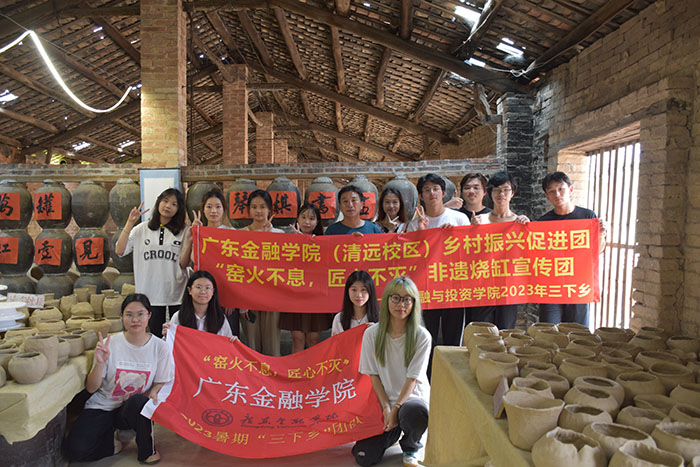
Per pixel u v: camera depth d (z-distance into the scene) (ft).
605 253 15.76
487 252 10.86
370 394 8.97
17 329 9.57
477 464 5.81
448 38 18.70
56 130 34.47
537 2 13.85
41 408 7.29
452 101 26.53
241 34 30.55
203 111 42.06
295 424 8.66
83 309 11.52
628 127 12.59
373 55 24.56
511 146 18.29
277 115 47.50
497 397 5.25
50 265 15.15
